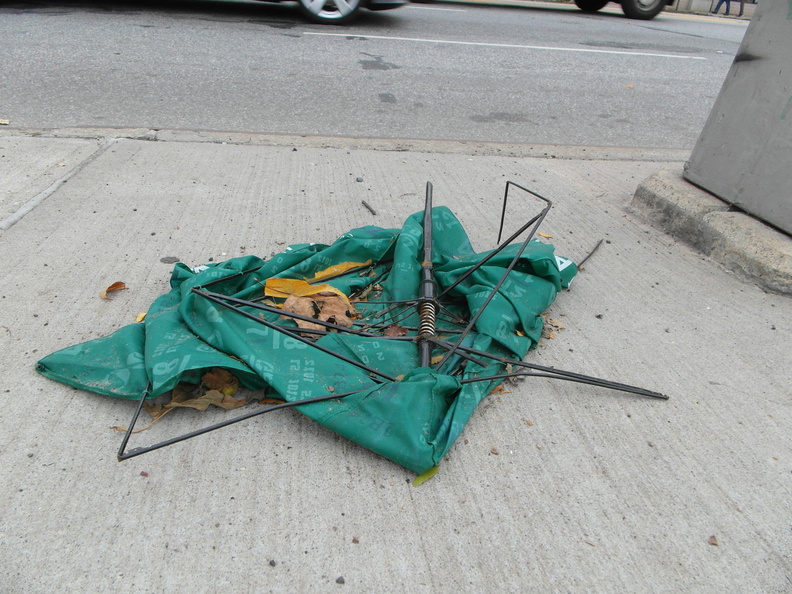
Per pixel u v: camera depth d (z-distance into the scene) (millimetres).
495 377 2100
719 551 1693
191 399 2041
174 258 2965
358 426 1878
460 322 2535
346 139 4793
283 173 4090
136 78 5590
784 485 1926
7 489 1703
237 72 6066
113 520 1644
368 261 2926
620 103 6457
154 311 2311
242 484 1779
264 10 8859
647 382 2355
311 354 2129
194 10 8414
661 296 2973
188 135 4535
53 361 2096
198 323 2197
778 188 3135
